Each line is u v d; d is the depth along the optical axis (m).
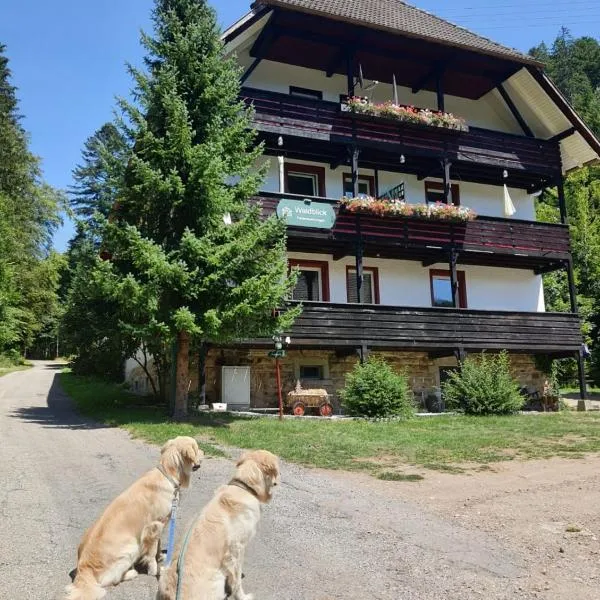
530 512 7.14
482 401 17.47
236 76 15.91
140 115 14.41
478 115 24.31
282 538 6.08
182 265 13.16
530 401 21.48
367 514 6.98
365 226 19.39
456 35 21.75
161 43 15.22
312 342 17.92
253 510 3.86
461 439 12.44
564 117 22.78
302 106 19.12
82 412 16.89
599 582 5.04
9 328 38.03
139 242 13.07
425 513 7.07
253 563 5.40
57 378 34.88
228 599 3.72
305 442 11.52
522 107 23.70
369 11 21.05
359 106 19.61
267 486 3.98
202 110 15.31
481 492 8.12
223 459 9.81
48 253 49.25
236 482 3.95
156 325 12.90
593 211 37.88
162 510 4.62
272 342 17.47
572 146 23.69
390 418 15.78
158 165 14.43
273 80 20.98
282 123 18.80
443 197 23.09
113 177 14.58
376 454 10.73
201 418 14.31
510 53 21.98
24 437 12.09
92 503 7.27
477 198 23.66
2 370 41.19
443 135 21.08
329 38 19.91
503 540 6.11
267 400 18.69
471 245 20.89
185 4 15.73
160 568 4.63
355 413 16.11
